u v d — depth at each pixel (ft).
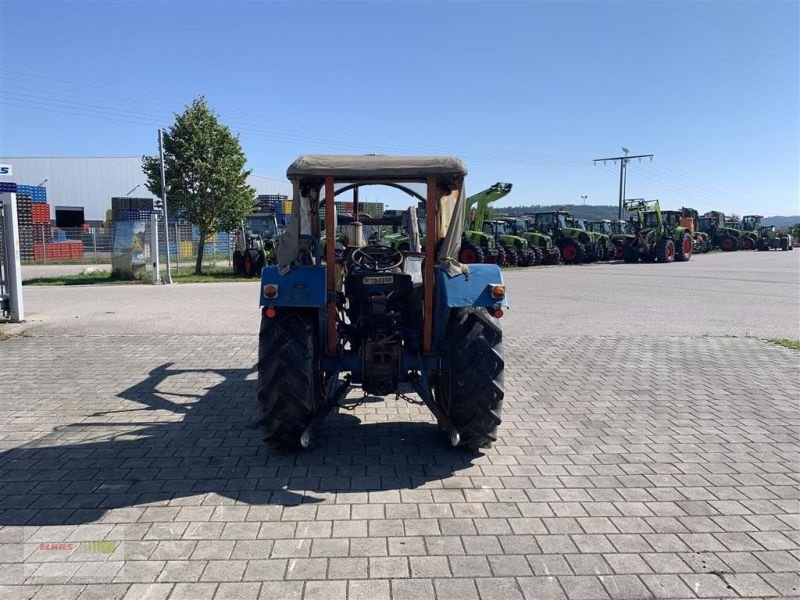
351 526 11.62
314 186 16.05
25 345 28.60
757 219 153.17
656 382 22.22
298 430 14.80
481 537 11.23
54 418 18.11
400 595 9.46
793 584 9.84
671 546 10.96
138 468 14.40
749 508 12.46
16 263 34.63
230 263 90.74
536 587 9.71
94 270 79.10
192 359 25.82
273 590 9.59
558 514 12.14
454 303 14.38
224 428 17.31
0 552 10.69
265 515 12.05
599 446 15.92
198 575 9.98
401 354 15.11
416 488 13.34
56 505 12.46
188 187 72.54
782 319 36.68
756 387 21.59
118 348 27.94
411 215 19.26
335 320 14.83
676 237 101.71
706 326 34.19
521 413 18.63
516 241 89.04
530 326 34.22
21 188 124.67
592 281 62.90
